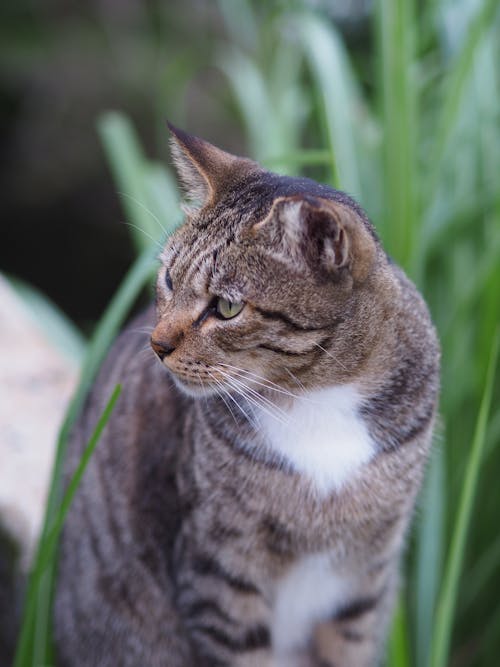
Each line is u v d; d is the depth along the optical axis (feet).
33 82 8.45
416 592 3.99
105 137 4.24
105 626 3.71
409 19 4.01
